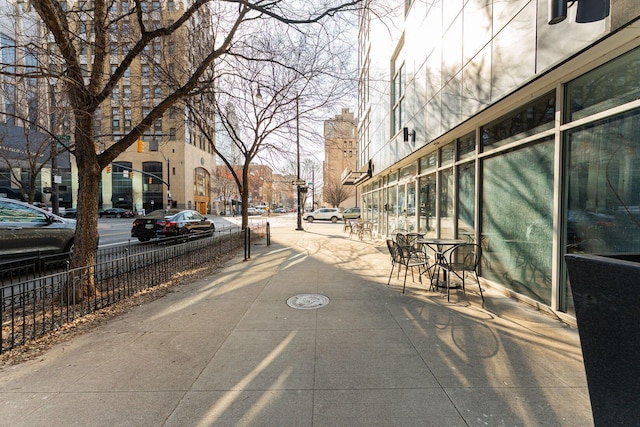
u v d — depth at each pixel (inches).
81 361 118.7
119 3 312.5
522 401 92.4
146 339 137.6
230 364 115.6
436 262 215.8
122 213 1588.3
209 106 484.7
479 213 226.1
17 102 437.1
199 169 2082.9
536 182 171.8
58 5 186.5
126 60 201.0
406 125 355.3
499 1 177.2
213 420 85.7
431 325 149.6
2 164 866.8
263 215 2245.3
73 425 83.9
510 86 167.3
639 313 51.9
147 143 1740.9
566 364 112.8
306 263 313.1
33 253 277.1
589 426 81.8
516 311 167.0
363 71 640.4
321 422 84.6
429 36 280.2
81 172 193.9
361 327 148.3
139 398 95.6
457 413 87.7
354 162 1777.8
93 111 193.5
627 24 105.2
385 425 83.3
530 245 176.7
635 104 118.3
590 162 140.1
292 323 154.4
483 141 222.1
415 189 365.7
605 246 133.7
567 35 130.3
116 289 221.1
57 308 180.5
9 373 110.5
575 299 61.8
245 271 276.4
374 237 580.7
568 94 150.4
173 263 291.6
